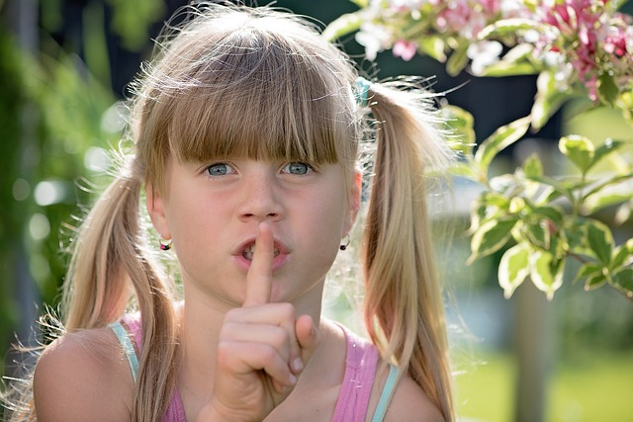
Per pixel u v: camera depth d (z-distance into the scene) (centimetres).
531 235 211
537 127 226
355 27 236
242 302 165
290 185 166
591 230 210
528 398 366
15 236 352
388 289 205
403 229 204
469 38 219
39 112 365
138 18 503
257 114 164
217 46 175
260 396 143
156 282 199
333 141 168
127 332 187
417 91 214
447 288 226
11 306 344
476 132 762
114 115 413
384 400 188
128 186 203
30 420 204
